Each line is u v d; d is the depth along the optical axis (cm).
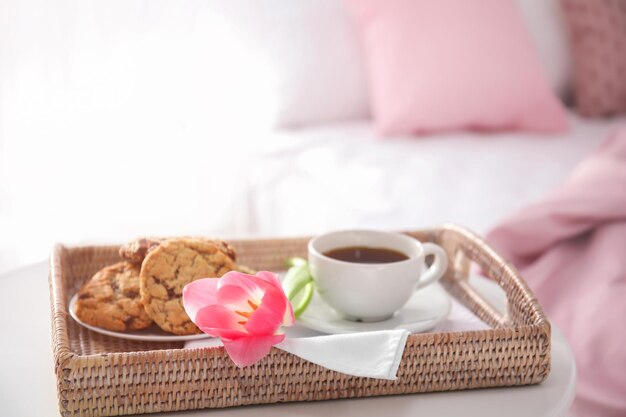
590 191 152
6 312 115
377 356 97
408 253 112
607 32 244
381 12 218
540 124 223
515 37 223
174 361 95
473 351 99
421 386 99
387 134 214
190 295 99
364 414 96
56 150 203
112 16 202
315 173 188
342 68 223
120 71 206
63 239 192
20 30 195
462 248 120
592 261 146
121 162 207
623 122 240
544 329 100
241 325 97
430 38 216
